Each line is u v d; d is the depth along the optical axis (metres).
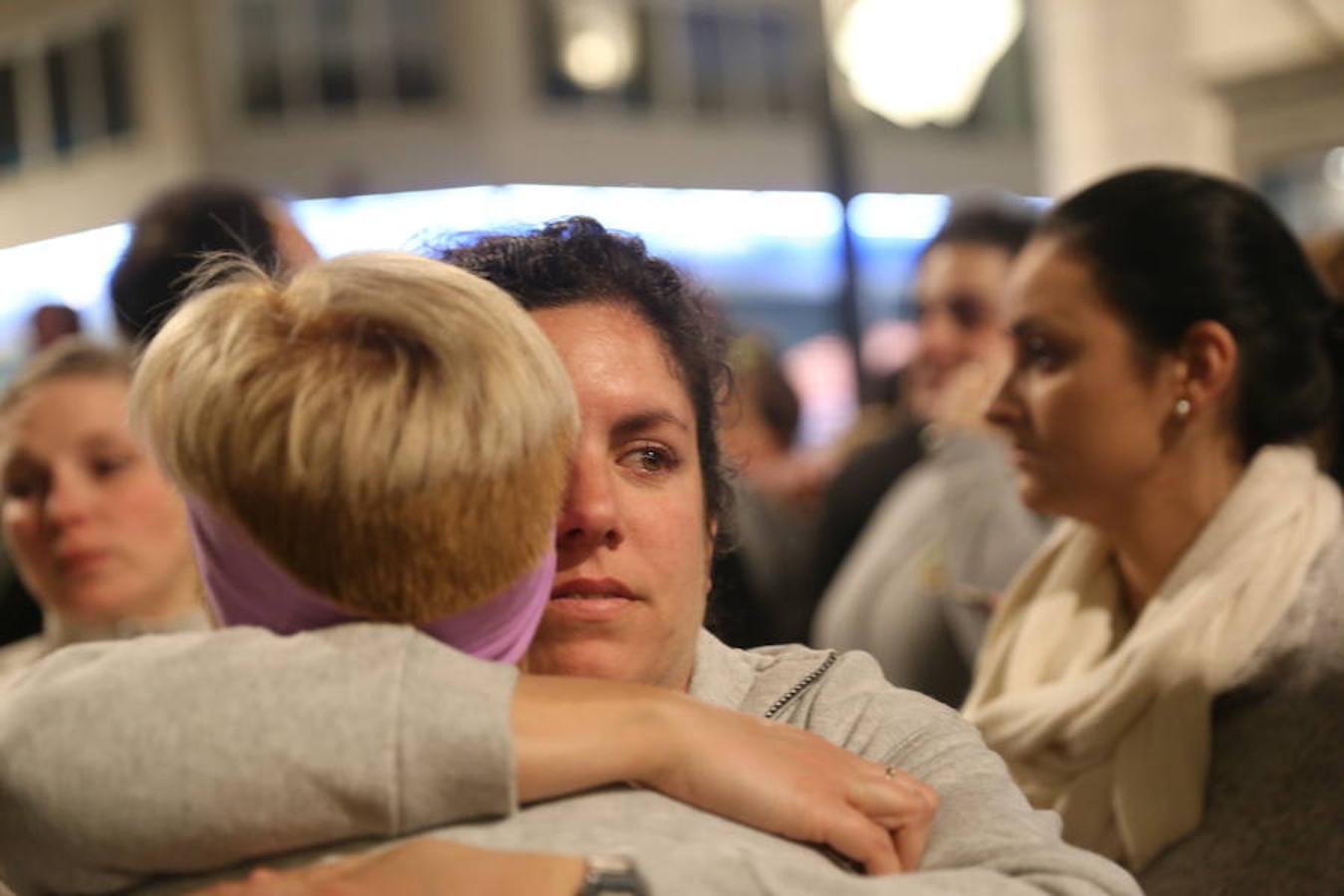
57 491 2.00
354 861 1.04
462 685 1.04
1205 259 1.97
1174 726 1.89
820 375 8.09
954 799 1.27
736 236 9.60
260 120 9.08
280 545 1.04
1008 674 2.16
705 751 1.13
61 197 8.79
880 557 3.12
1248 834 1.83
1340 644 1.85
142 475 2.02
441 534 1.03
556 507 1.11
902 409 3.97
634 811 1.10
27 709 1.07
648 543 1.31
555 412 1.09
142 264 2.05
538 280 1.35
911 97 4.93
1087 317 1.99
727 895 1.03
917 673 2.97
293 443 1.01
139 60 8.85
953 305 3.51
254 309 1.08
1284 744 1.84
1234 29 5.73
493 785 1.04
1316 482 2.01
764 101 10.20
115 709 1.04
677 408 1.35
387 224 9.27
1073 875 1.17
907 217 8.66
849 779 1.18
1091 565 2.17
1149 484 2.01
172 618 2.02
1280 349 2.00
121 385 2.02
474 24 9.30
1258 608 1.90
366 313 1.06
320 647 1.04
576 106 9.70
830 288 8.87
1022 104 8.73
